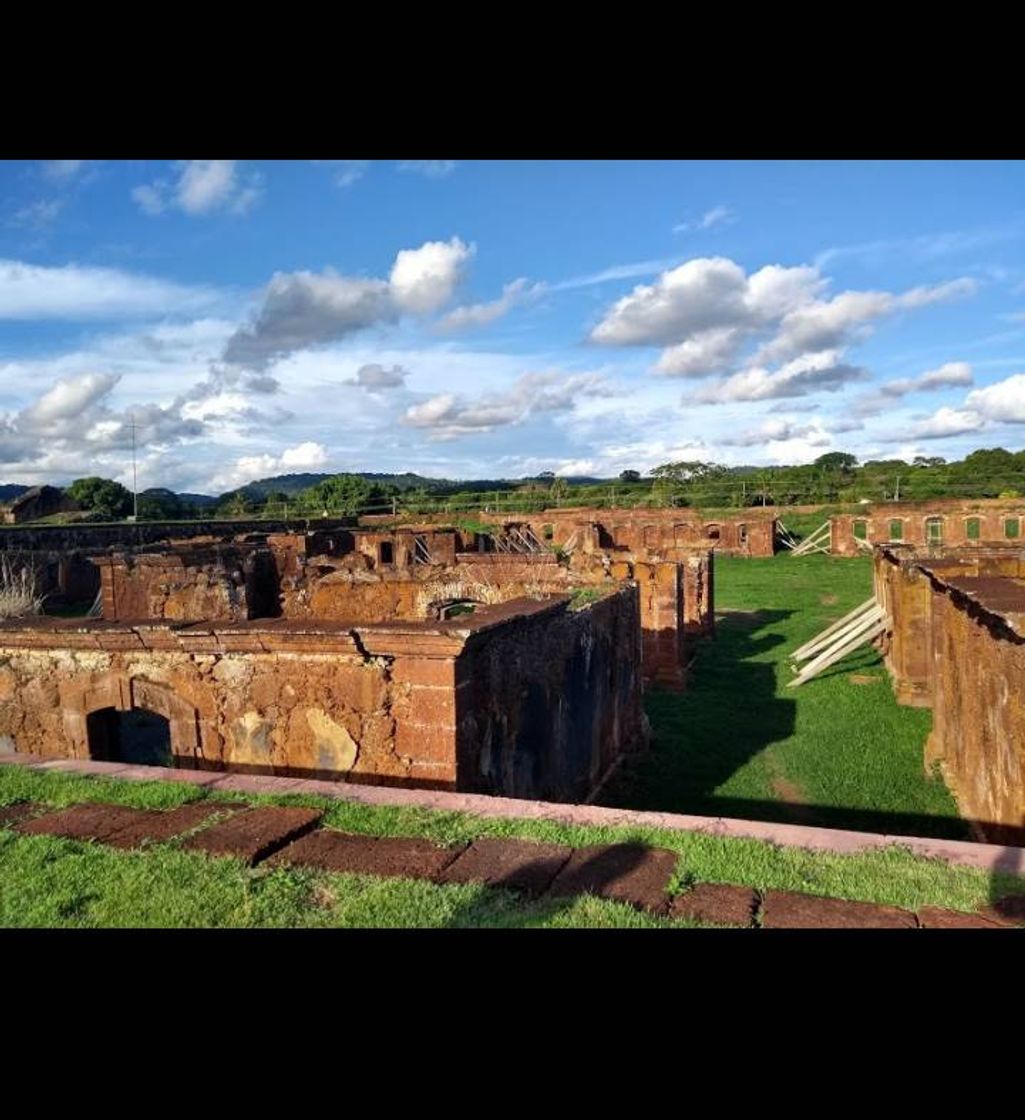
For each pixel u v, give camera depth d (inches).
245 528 1450.5
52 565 1009.5
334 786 223.9
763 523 1648.6
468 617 285.1
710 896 156.7
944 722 433.4
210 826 196.2
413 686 255.3
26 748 311.3
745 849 175.9
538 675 327.9
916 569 553.9
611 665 438.6
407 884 164.6
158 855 180.7
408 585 592.7
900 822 368.5
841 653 657.0
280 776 273.4
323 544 1101.1
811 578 1299.2
